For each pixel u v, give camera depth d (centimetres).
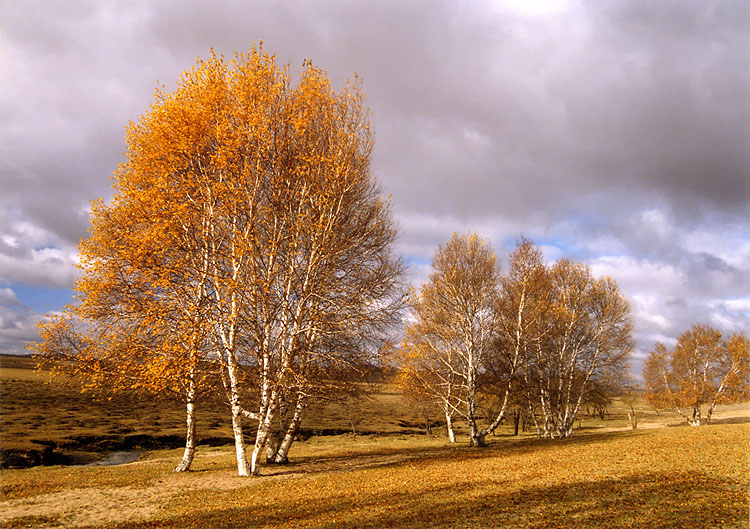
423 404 4088
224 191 1600
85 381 1745
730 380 4603
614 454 1886
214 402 2086
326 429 5600
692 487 1223
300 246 1841
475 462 1936
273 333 1822
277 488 1492
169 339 1579
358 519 1070
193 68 1694
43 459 3253
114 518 1162
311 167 1762
